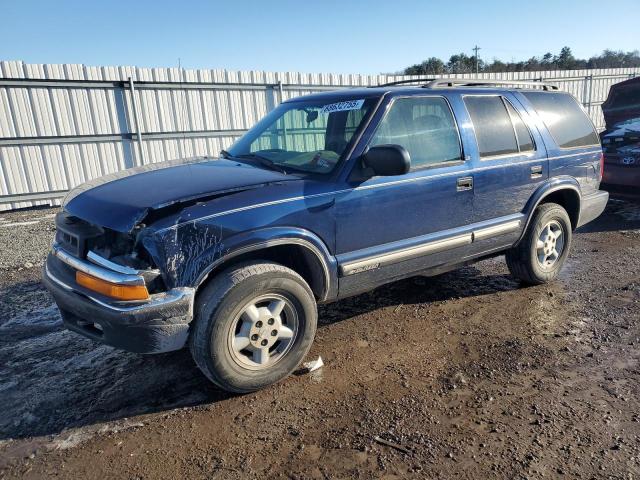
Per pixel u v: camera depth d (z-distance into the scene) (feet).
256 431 9.45
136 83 36.86
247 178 11.10
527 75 62.03
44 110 34.01
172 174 11.67
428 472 8.27
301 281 10.86
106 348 12.94
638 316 14.14
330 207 11.17
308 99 14.21
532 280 16.46
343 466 8.46
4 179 33.53
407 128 12.71
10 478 8.35
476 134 14.06
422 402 10.25
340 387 10.90
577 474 8.14
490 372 11.36
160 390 10.94
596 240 22.45
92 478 8.34
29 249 22.59
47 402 10.55
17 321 14.71
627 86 26.30
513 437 9.10
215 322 9.79
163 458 8.77
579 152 16.87
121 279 9.16
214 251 9.71
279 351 11.00
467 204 13.78
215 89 40.22
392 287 16.94
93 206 10.25
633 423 9.41
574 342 12.71
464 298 15.89
